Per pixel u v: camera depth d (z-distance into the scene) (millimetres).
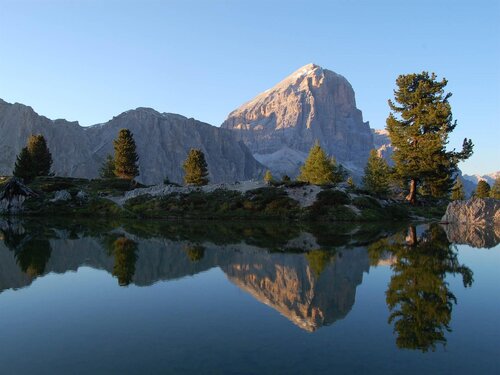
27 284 17125
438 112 67000
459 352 9672
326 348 9891
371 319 12352
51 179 84500
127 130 97750
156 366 8781
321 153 88562
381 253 26062
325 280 17984
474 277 18594
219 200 63938
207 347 9938
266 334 10922
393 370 8609
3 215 63125
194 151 97125
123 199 68438
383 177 88875
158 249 27578
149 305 13898
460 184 126875
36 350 9766
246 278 18391
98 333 11016
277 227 47281
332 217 57250
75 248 27656
